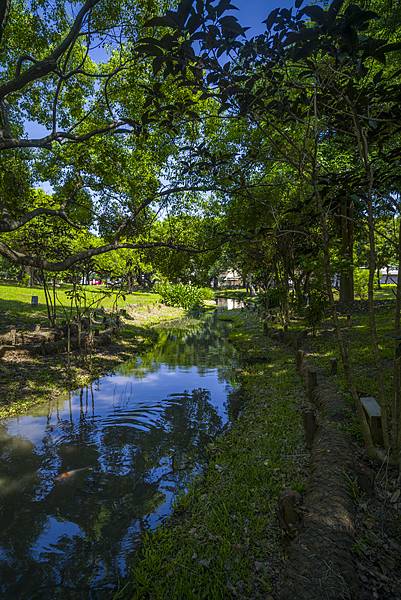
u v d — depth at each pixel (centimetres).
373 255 340
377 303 1585
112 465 488
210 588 262
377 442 386
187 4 221
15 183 1075
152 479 451
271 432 522
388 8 652
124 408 723
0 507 393
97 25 903
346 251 1027
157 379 960
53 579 298
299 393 671
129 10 915
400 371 343
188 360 1216
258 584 261
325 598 210
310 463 392
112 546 333
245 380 881
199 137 1055
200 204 1292
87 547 333
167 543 323
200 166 470
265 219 1113
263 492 375
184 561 295
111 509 389
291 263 1378
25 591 287
